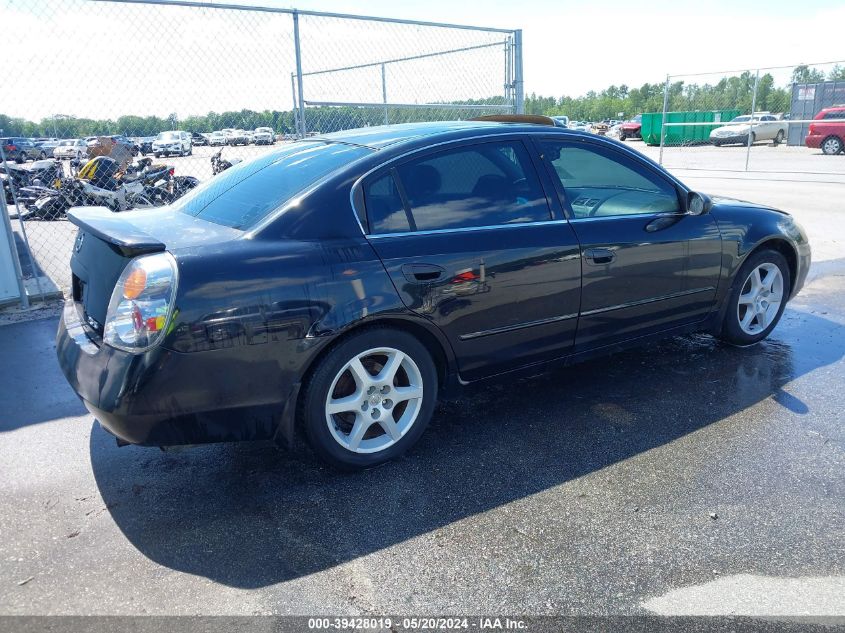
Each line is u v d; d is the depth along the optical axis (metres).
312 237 2.86
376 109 7.92
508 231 3.31
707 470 3.10
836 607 2.23
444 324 3.13
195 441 2.70
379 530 2.67
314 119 7.40
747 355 4.59
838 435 3.43
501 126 3.57
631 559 2.48
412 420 3.19
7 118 5.55
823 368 4.34
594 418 3.66
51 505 2.86
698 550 2.53
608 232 3.63
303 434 2.99
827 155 23.30
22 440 3.46
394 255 2.98
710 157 23.45
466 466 3.17
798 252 4.70
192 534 2.65
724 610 2.22
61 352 2.95
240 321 2.63
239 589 2.34
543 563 2.46
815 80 19.81
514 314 3.35
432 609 2.23
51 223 10.85
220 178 3.66
